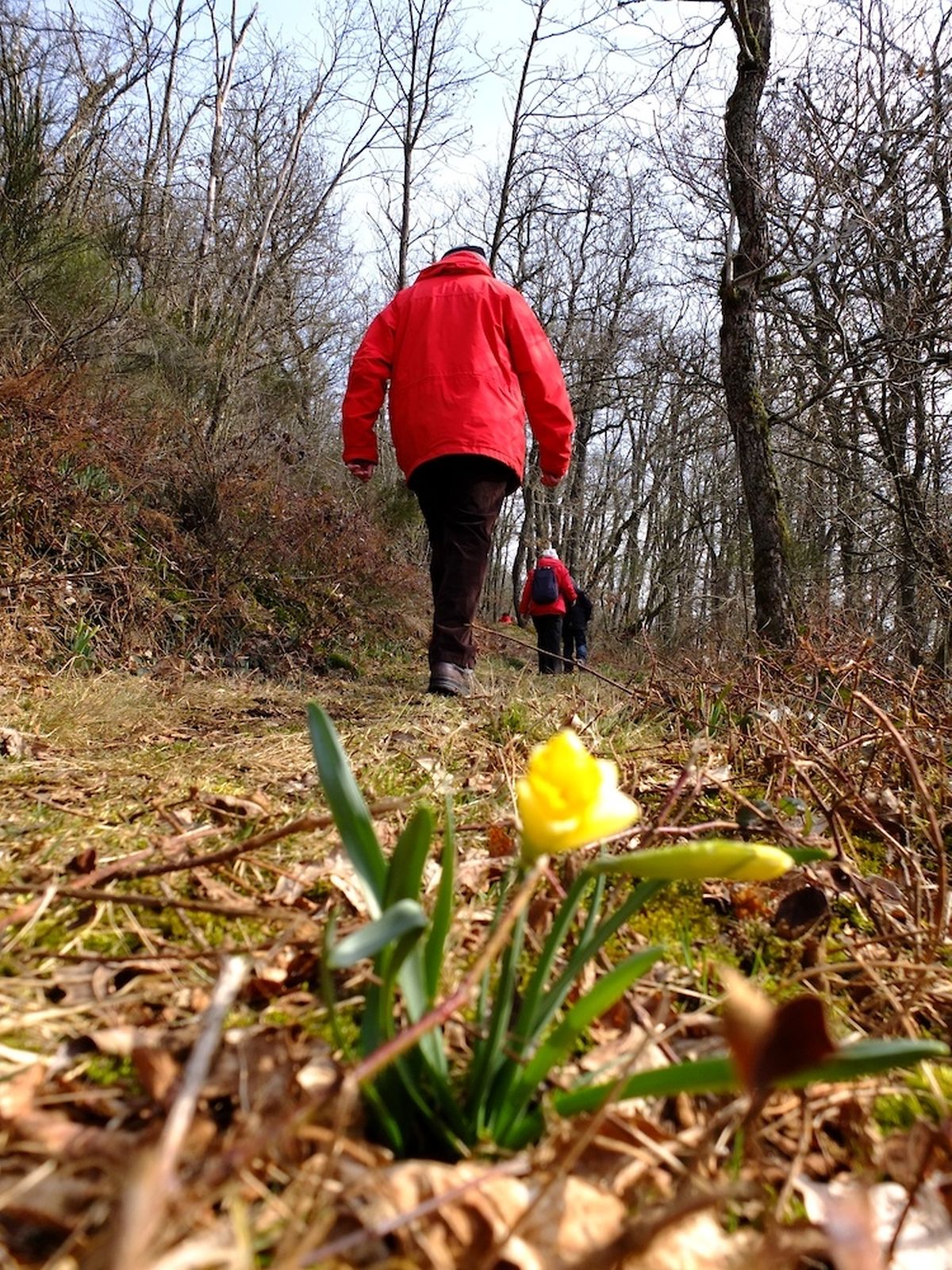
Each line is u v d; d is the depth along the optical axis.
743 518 16.67
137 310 8.16
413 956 0.87
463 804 2.15
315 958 1.19
